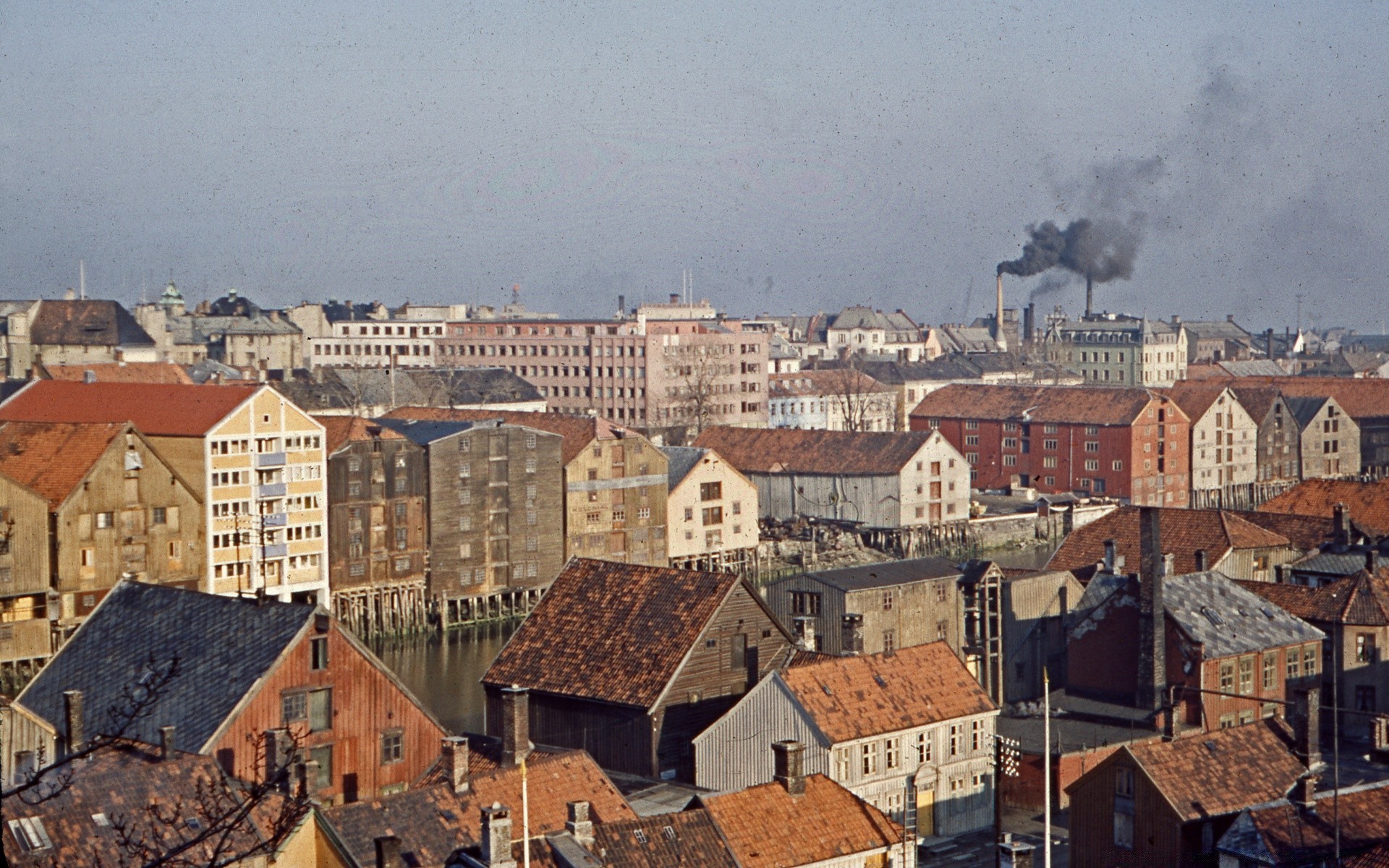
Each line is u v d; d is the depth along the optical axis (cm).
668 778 9269
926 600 11975
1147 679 11025
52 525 13762
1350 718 11275
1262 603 11519
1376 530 14738
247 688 7956
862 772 8831
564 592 10125
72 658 8719
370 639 16500
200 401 15700
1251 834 7006
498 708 9781
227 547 15300
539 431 17962
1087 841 8231
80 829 6369
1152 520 11025
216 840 6400
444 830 6888
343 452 16338
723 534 19738
